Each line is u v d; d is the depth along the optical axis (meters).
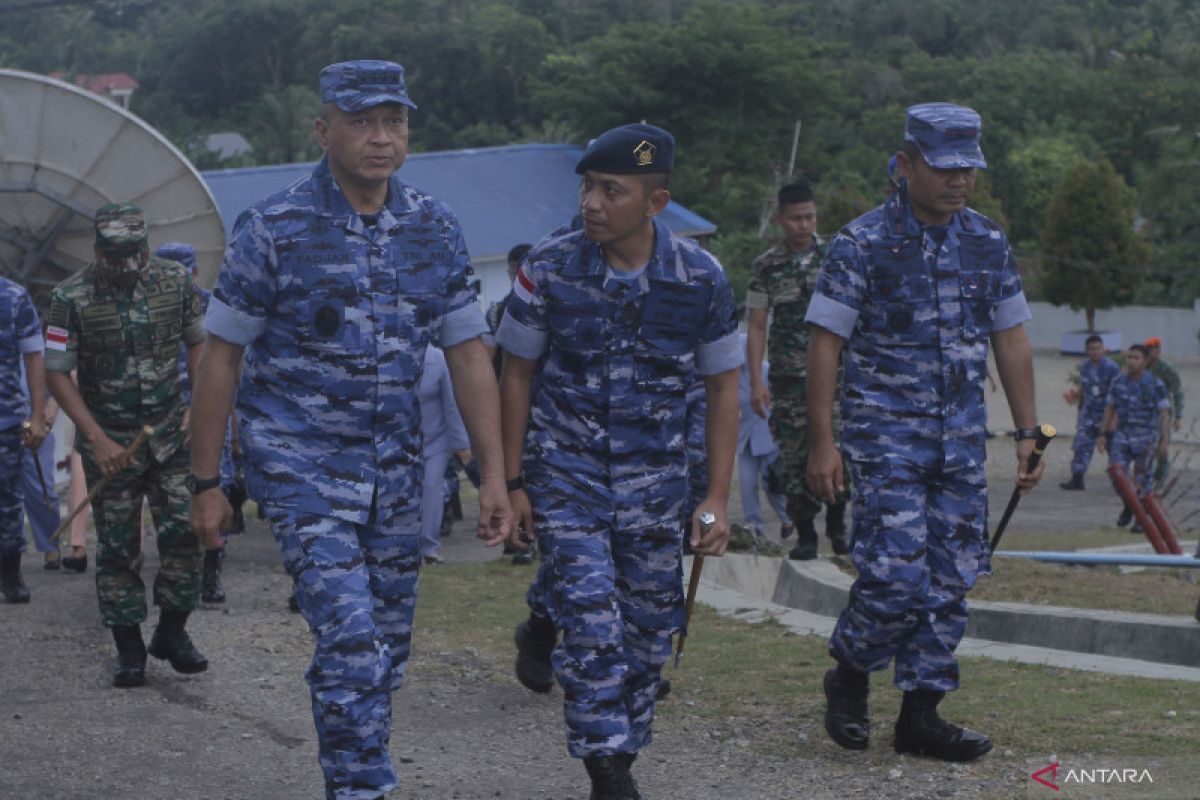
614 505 4.39
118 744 5.50
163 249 9.07
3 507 8.39
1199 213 58.78
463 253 4.32
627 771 4.41
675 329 4.36
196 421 4.20
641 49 57.97
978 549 4.91
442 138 97.50
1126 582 8.34
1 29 131.62
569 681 4.31
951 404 4.83
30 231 16.42
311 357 4.15
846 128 76.56
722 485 4.52
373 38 104.31
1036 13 126.81
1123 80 79.62
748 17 59.09
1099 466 22.86
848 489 9.05
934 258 4.80
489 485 4.31
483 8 110.69
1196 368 45.84
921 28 122.38
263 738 5.58
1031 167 73.69
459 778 5.04
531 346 4.41
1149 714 5.29
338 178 4.18
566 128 79.75
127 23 144.50
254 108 100.81
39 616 8.07
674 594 4.54
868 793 4.64
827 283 4.86
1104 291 49.41
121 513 6.33
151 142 16.23
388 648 4.33
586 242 4.32
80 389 6.44
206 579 8.49
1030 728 5.19
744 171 58.84
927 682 4.89
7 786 4.99
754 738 5.32
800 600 8.62
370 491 4.18
